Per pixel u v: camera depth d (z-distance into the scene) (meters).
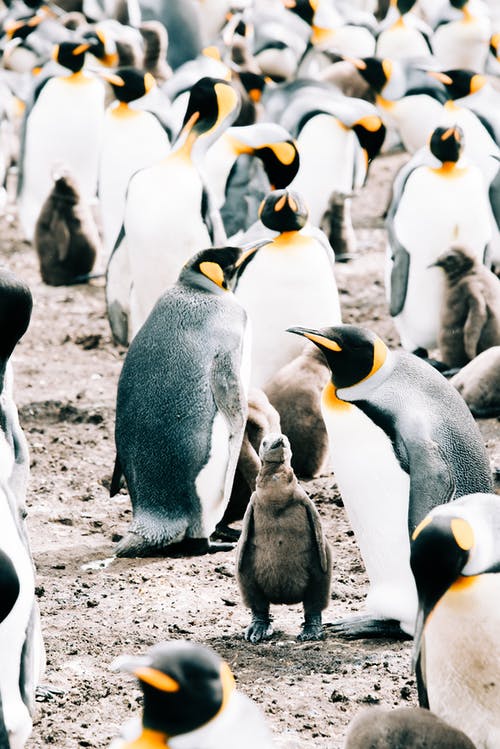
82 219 16.95
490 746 6.63
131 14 27.16
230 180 16.06
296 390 10.91
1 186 20.83
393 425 8.00
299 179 17.38
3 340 6.80
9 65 26.64
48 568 9.40
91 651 7.98
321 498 10.69
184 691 4.93
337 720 7.03
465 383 12.03
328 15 25.83
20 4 29.48
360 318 15.65
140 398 9.98
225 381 9.79
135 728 5.11
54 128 18.91
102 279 17.44
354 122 17.20
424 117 19.78
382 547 8.25
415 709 6.13
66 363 14.34
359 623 8.28
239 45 23.94
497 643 6.39
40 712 7.19
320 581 8.00
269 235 12.40
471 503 6.56
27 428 12.47
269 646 8.02
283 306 12.21
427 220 13.83
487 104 17.67
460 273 13.08
